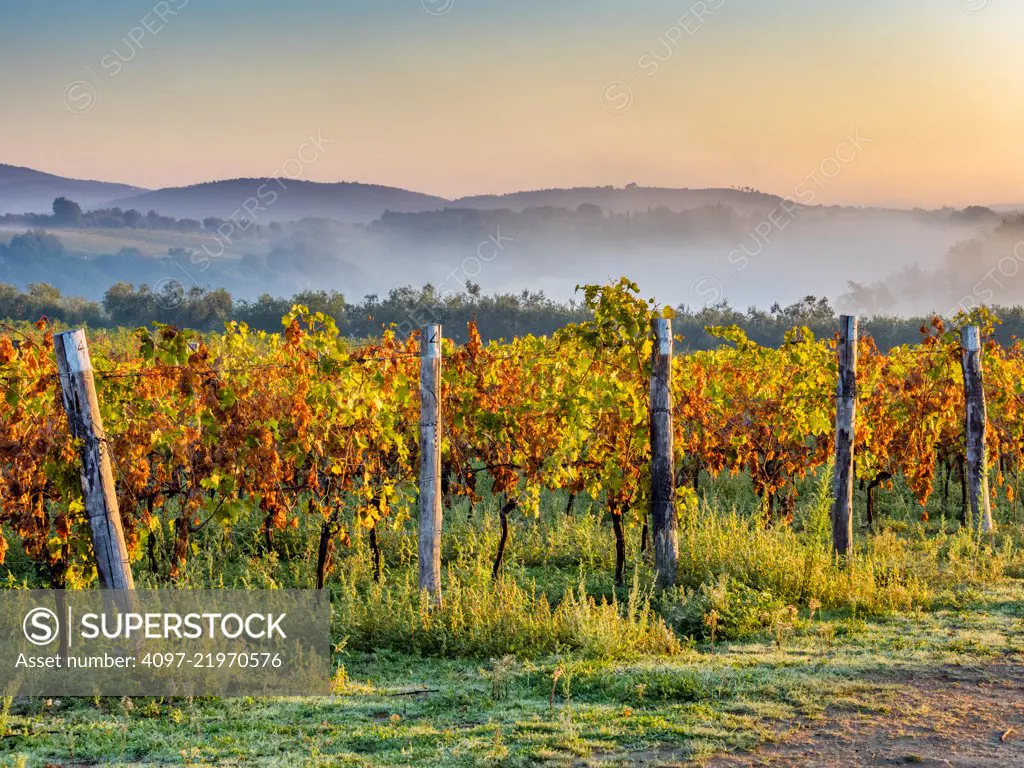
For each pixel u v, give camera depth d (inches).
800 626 365.1
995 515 636.7
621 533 474.0
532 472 477.1
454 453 487.5
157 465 424.2
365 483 448.5
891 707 256.2
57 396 349.7
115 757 232.4
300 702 285.1
